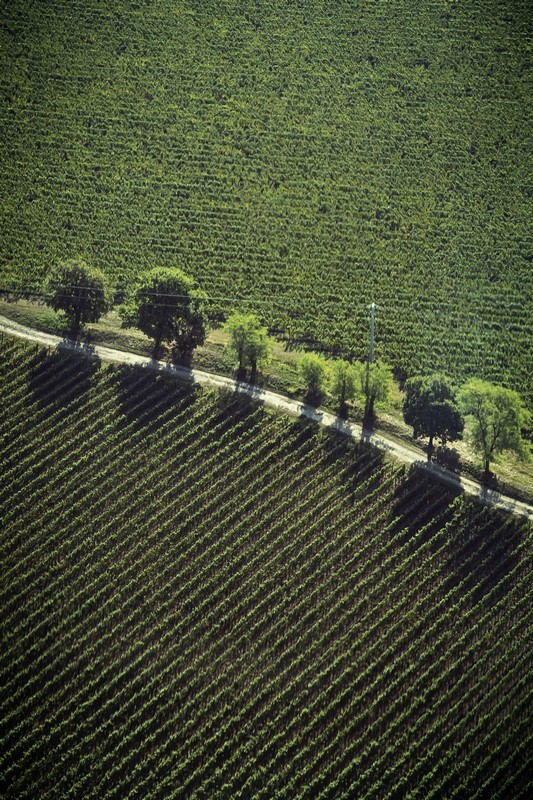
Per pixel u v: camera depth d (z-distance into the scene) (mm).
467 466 73625
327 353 87812
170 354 81812
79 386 78500
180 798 59969
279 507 71188
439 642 64625
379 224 100625
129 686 63594
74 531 70562
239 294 93375
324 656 64500
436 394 73500
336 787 59906
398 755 60969
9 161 105312
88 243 97938
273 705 62719
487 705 62406
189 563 68875
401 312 92000
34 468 73438
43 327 83812
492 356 88000
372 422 76688
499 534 69250
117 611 66625
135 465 73875
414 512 70625
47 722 62125
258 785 60250
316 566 68438
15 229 98562
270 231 99500
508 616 65625
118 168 105500
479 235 99375
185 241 98375
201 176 105000
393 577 67500
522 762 60469
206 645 65312
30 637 65438
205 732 61938
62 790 60281
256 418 76250
